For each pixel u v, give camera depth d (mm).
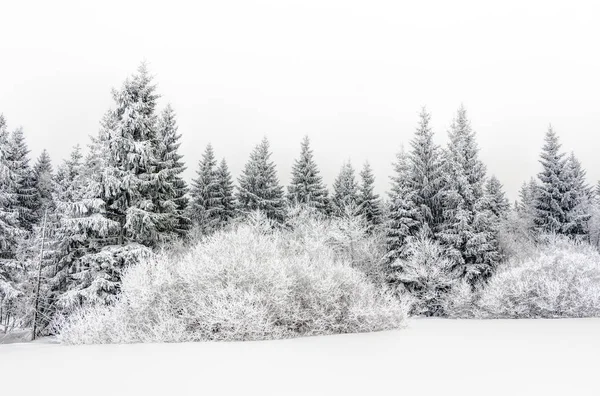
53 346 10523
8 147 31953
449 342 9469
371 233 36469
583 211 37906
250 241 13125
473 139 30891
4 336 24453
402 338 10477
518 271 19875
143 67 23141
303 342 9633
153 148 23438
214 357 7344
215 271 11008
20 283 25656
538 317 18828
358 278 13477
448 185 31047
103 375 5758
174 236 25891
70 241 22547
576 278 18625
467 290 22109
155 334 10336
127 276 11938
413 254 27625
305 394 4633
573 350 8125
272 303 10750
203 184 39438
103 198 21438
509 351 8031
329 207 44156
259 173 41031
